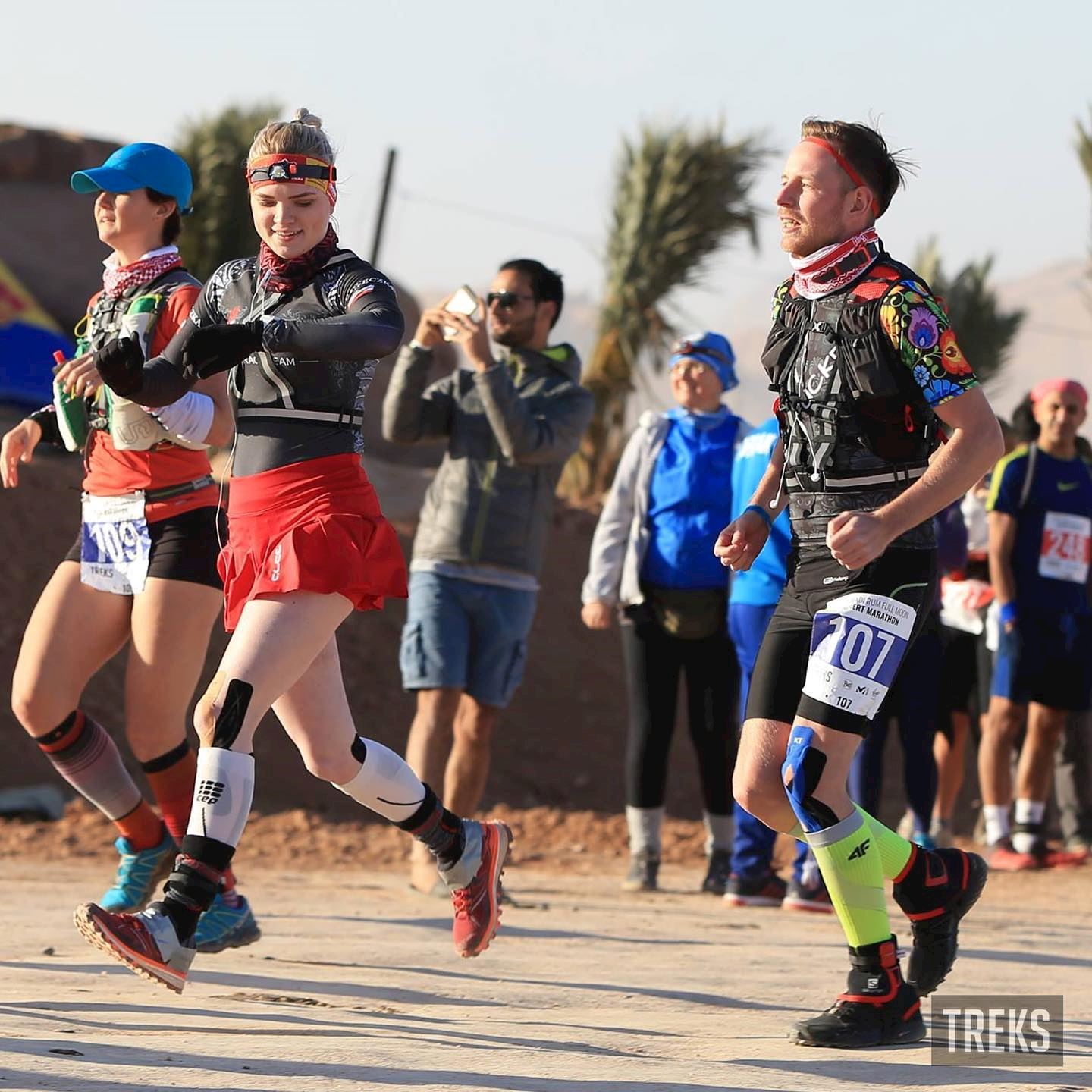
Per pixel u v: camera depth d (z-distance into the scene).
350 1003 10.21
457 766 18.17
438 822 10.97
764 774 9.68
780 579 17.88
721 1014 10.34
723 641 19.38
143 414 11.41
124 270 11.95
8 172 59.88
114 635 12.22
